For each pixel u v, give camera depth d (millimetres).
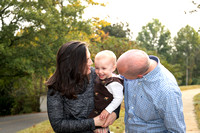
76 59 1836
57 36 18047
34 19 15828
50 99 1850
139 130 2141
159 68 1978
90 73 2172
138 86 2088
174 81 1978
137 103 2105
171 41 75688
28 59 16109
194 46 70062
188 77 70938
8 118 18719
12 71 19672
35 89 25188
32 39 17047
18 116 20359
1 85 22625
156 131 2082
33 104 25047
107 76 2139
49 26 16484
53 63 17875
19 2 16750
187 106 11633
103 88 2086
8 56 16250
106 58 2139
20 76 20391
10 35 16328
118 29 44812
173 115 1842
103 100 2066
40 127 8328
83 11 18141
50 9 17828
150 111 2035
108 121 2039
